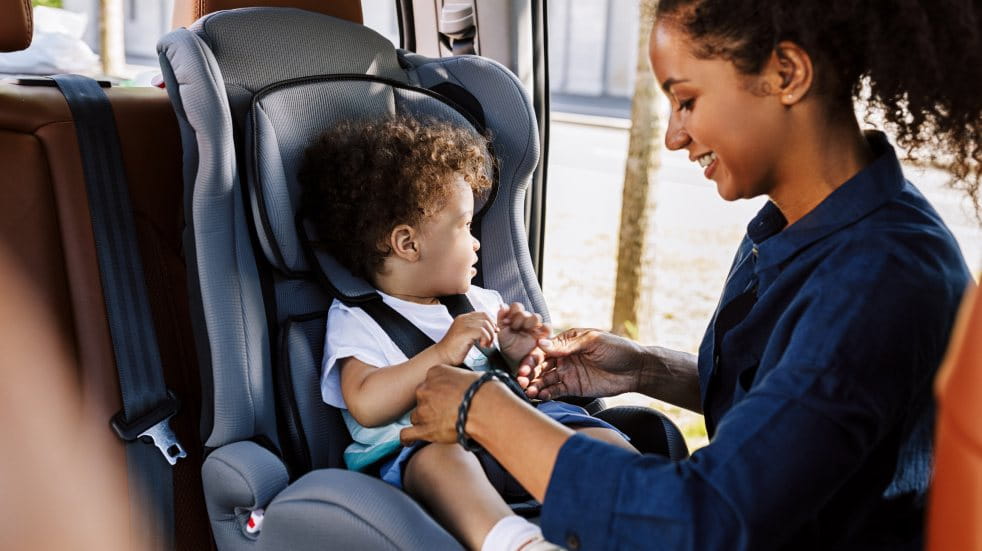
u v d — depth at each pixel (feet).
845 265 3.66
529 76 7.48
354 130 5.75
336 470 4.80
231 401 5.12
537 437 3.72
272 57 5.73
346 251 5.71
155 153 6.18
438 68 6.48
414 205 5.62
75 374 5.82
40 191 5.64
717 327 4.57
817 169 3.86
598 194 22.11
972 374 1.42
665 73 3.78
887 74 3.65
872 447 3.42
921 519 3.95
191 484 6.21
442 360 5.30
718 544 3.20
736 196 3.96
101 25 19.10
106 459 5.80
